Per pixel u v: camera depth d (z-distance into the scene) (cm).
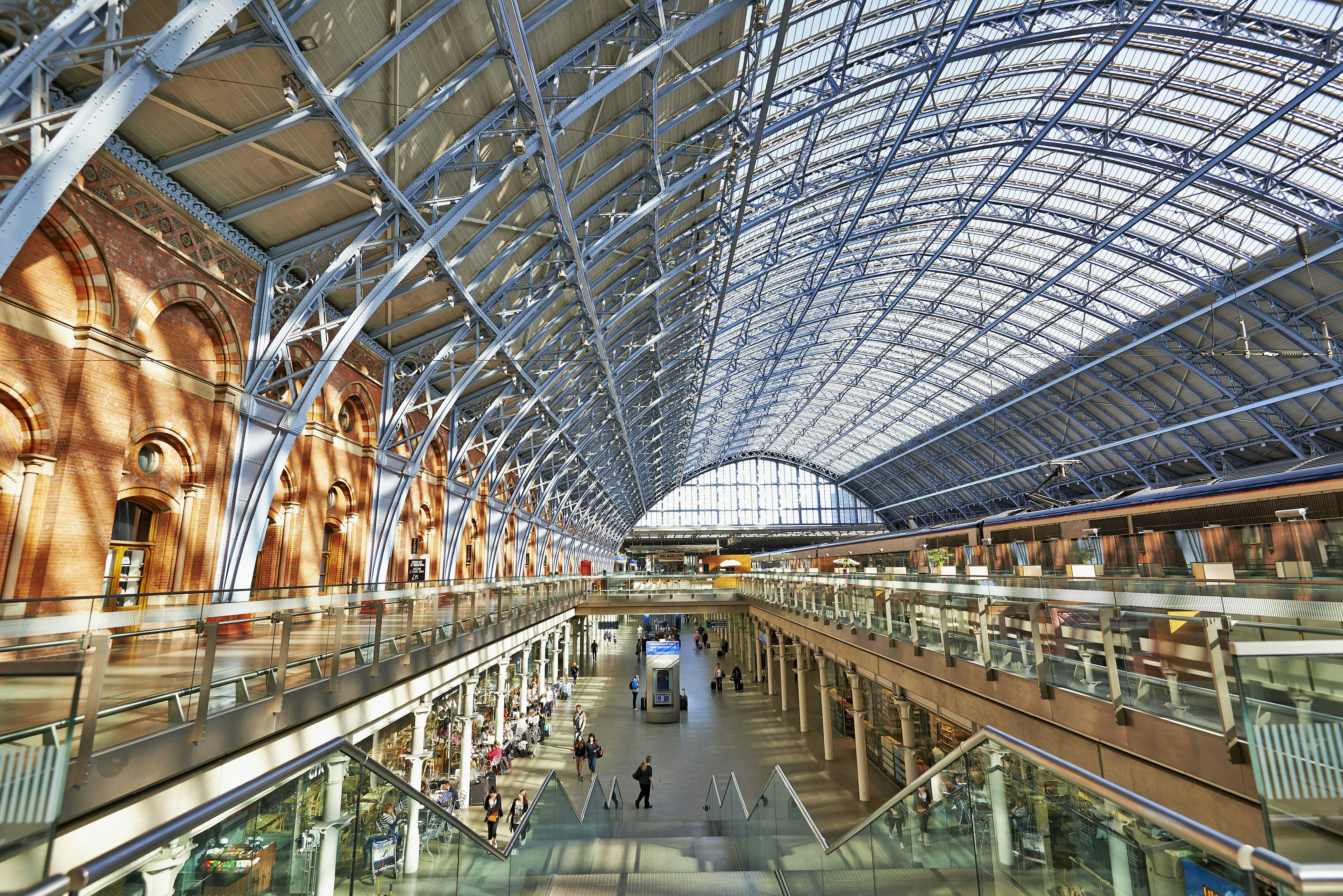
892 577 1392
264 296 1502
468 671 1617
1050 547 2211
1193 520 1623
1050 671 820
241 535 1452
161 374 1287
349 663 988
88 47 848
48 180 822
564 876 1184
